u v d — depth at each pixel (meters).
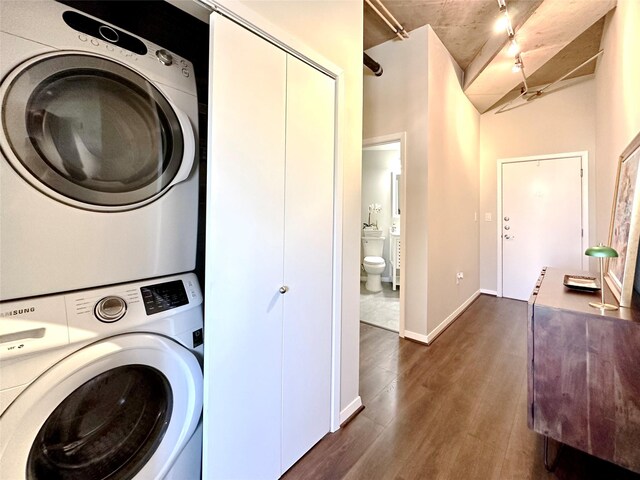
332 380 1.57
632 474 1.29
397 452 1.44
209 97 0.98
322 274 1.48
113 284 0.90
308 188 1.38
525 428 1.59
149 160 0.98
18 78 0.71
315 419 1.48
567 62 3.26
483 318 3.34
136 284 0.95
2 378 0.68
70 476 0.81
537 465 1.35
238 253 1.09
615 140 2.26
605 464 1.35
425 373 2.18
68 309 0.78
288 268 1.29
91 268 0.85
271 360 1.23
